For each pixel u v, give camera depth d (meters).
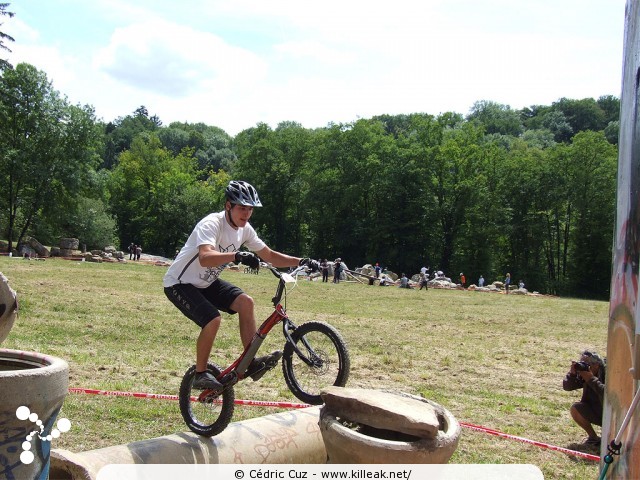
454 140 77.75
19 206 66.75
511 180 80.69
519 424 8.90
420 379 11.55
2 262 39.09
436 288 54.16
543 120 143.12
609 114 147.25
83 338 13.14
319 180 81.44
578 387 8.23
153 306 19.80
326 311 23.11
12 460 3.41
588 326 24.59
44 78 62.81
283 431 5.60
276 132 95.56
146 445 4.95
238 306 5.39
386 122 139.12
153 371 10.41
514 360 14.48
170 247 94.62
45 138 62.38
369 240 78.75
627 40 4.64
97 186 67.19
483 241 77.38
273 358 5.23
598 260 75.38
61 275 30.70
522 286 58.41
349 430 4.41
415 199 77.38
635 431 3.85
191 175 105.75
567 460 7.39
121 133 156.62
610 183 75.19
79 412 7.59
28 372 3.44
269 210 88.12
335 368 5.56
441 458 4.32
